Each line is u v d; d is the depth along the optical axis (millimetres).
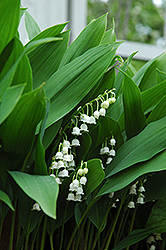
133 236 905
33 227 859
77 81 872
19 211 869
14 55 818
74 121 892
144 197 911
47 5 1972
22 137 803
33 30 994
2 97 771
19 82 814
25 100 776
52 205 751
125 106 900
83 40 920
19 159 819
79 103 895
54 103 861
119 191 879
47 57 879
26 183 773
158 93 905
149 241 952
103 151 899
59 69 904
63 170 850
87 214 896
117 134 901
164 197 908
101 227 896
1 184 849
